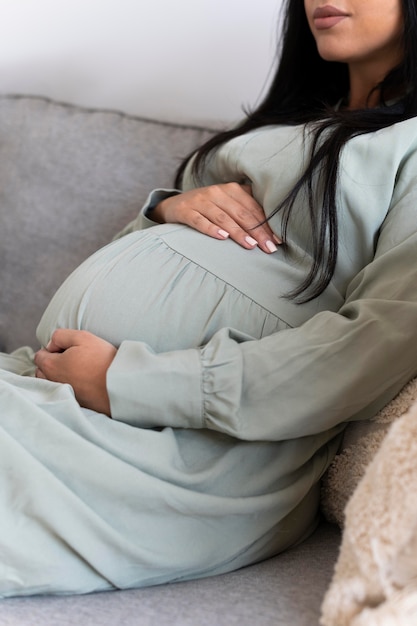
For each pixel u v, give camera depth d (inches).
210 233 39.8
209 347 34.2
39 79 66.2
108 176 54.6
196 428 34.4
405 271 35.0
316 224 37.9
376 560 23.5
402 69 43.6
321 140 39.1
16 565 29.5
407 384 34.0
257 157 41.9
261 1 59.2
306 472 35.1
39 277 55.0
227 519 32.4
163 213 45.8
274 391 33.1
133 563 30.6
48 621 27.1
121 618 27.3
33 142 56.4
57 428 31.5
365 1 43.0
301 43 49.5
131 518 31.3
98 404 34.7
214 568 32.3
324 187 37.4
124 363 34.1
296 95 50.4
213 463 33.5
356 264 38.1
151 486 31.1
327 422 33.2
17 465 30.3
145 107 64.2
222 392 32.9
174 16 61.7
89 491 31.1
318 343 33.5
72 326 38.7
